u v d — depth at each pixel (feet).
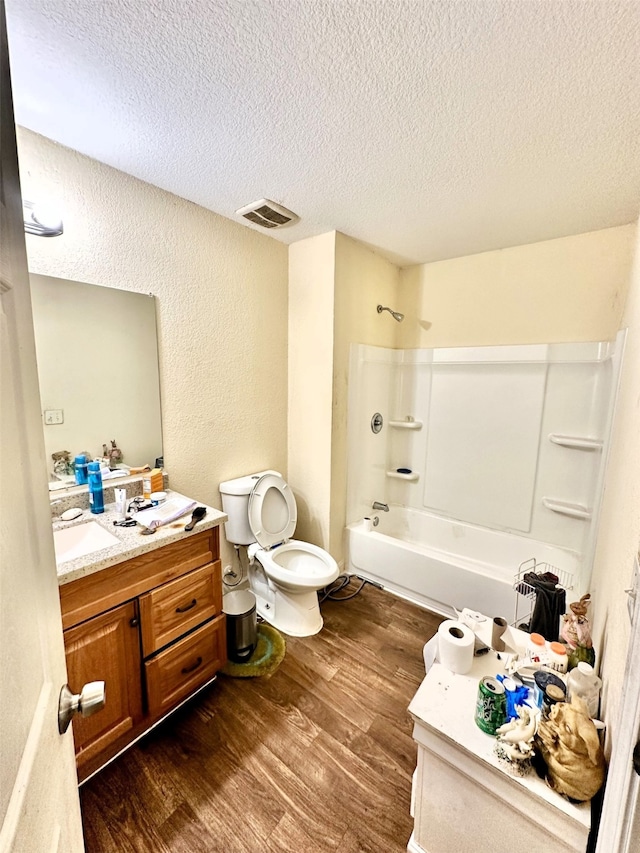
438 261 8.63
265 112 3.88
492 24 2.82
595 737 2.57
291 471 8.43
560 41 2.94
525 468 7.86
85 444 5.08
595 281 6.82
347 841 3.56
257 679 5.46
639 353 3.75
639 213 5.80
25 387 1.83
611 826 1.89
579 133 4.08
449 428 8.84
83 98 3.71
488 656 3.84
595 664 3.66
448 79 3.37
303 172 5.00
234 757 4.31
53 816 1.83
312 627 6.52
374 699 5.15
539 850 2.69
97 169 4.84
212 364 6.59
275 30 2.94
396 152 4.52
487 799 2.90
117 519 4.78
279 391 8.01
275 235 7.25
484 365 8.19
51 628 2.05
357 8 2.75
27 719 1.58
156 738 4.52
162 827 3.63
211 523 4.90
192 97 3.68
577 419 7.19
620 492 3.97
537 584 4.80
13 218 1.71
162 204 5.59
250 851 3.46
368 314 8.24
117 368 5.32
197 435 6.49
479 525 8.57
